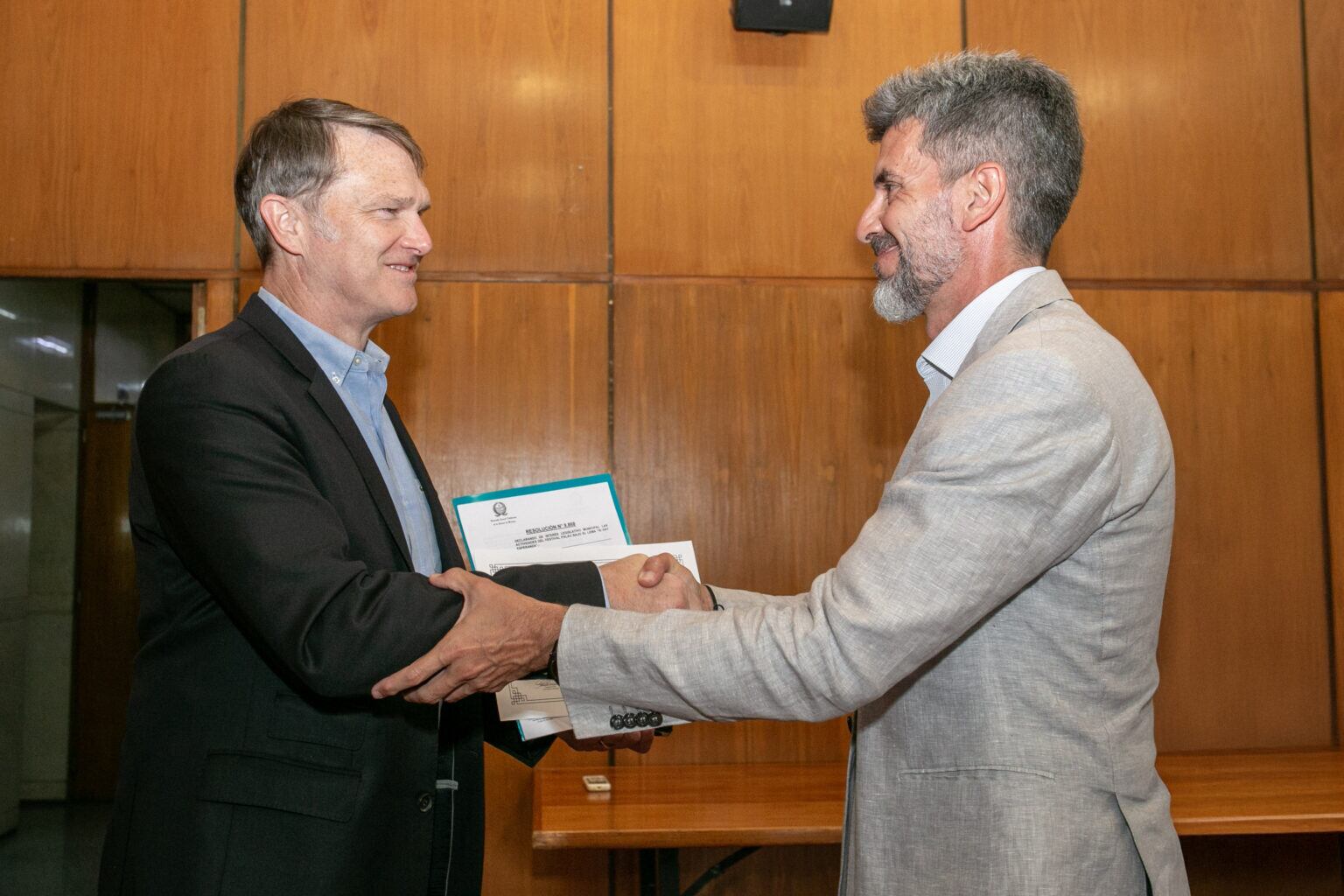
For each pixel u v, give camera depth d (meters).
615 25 3.12
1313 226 3.24
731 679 1.11
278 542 1.18
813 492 3.05
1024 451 1.07
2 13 2.98
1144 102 3.22
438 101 3.05
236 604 1.18
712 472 3.03
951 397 1.14
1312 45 3.28
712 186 3.10
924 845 1.14
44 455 4.23
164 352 4.24
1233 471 3.16
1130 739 1.15
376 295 1.48
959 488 1.07
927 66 1.40
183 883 1.19
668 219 3.09
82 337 4.20
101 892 1.25
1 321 3.80
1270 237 3.22
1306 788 2.52
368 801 1.25
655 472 3.02
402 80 3.04
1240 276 3.21
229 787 1.21
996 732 1.12
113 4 3.00
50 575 4.30
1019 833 1.08
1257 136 3.24
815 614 1.11
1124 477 1.13
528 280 3.04
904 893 1.15
